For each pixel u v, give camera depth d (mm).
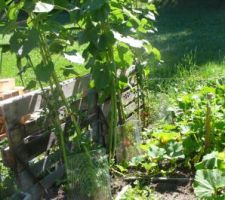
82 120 3338
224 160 2883
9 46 2770
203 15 12344
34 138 2916
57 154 3074
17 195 2744
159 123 4055
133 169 3324
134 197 2930
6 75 6863
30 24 2727
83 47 5590
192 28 10391
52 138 3049
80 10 2832
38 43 2695
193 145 3309
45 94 2938
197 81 5086
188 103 3742
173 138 3404
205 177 2705
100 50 2984
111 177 3225
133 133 3424
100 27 2982
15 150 2766
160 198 2965
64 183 3066
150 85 4977
